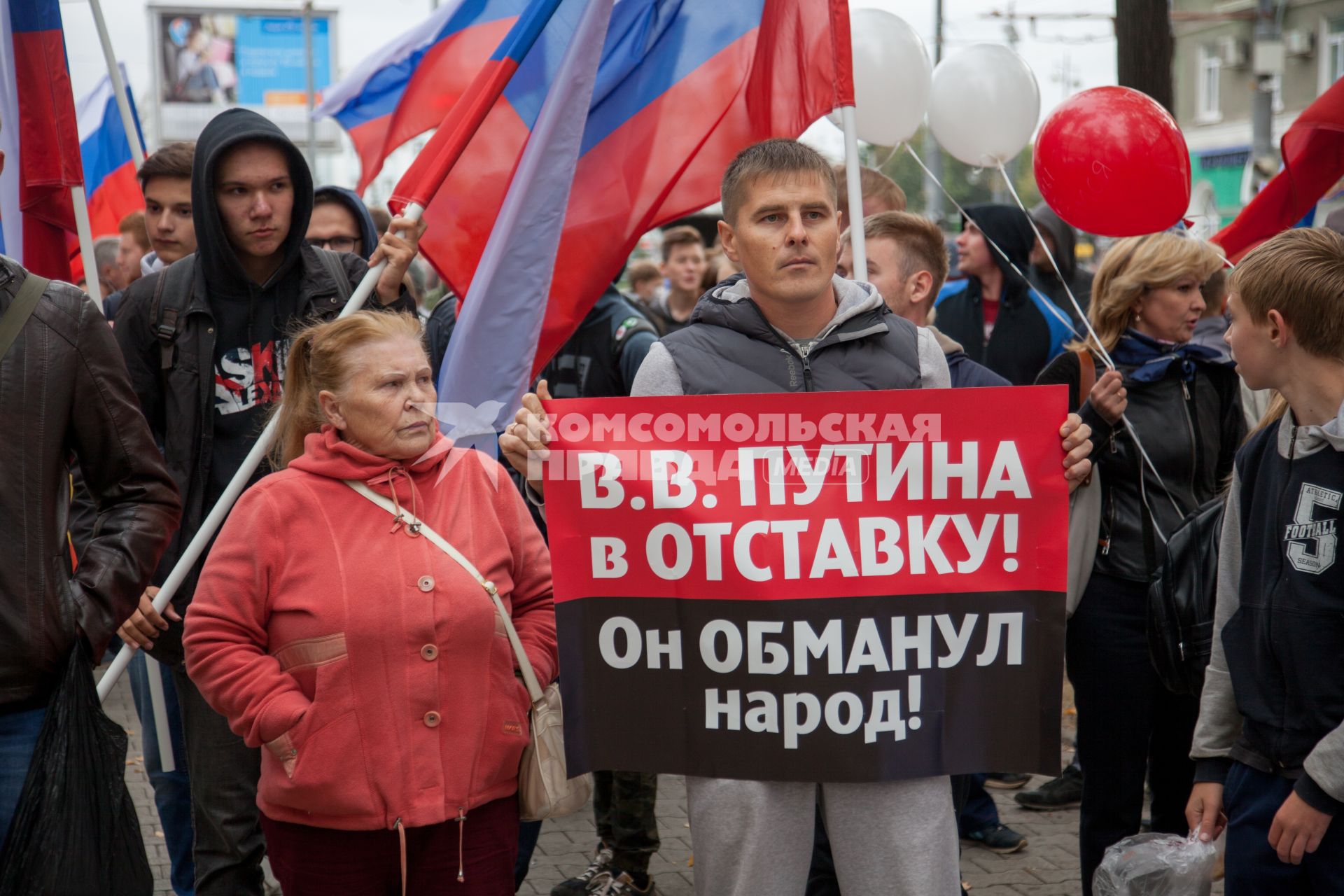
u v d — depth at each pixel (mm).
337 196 5016
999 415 2768
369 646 2676
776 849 2760
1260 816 2748
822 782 2754
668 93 4191
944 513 2775
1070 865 4703
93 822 2666
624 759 2783
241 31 34062
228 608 2709
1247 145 28109
